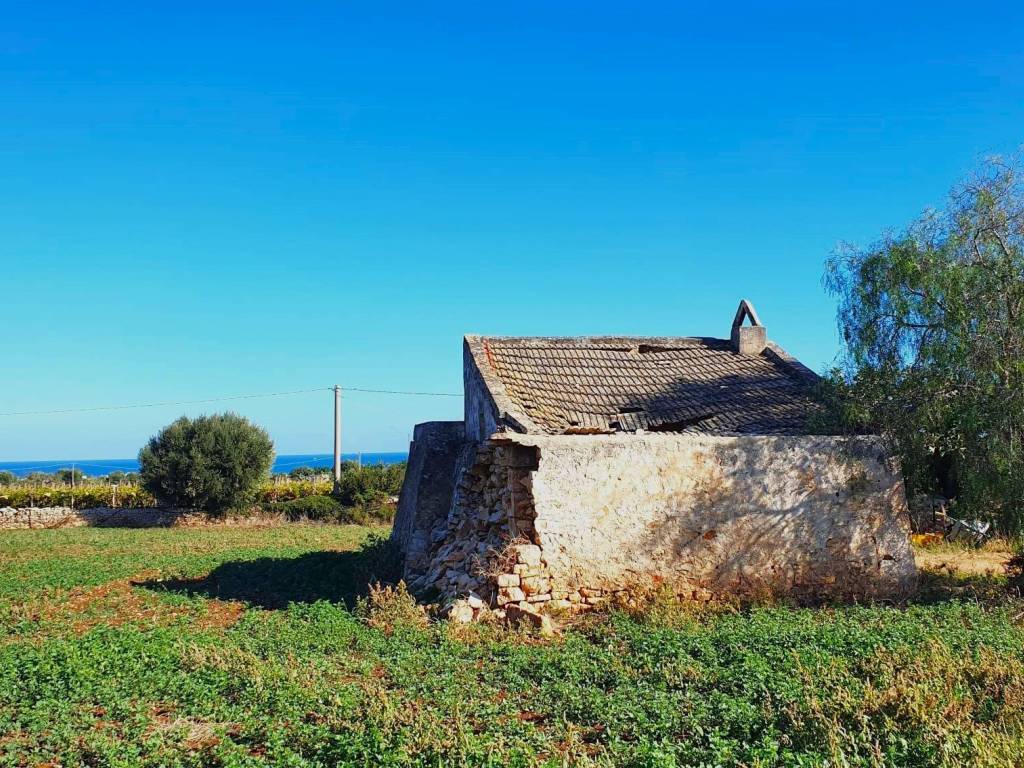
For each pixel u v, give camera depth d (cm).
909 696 699
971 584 1351
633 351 1850
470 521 1481
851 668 835
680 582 1284
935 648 853
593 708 761
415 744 677
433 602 1296
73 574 1839
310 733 712
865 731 653
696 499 1309
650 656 939
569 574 1249
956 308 1229
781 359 1788
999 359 1198
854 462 1350
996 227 1255
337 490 3941
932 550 1856
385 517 3731
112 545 2578
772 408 1570
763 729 689
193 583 1725
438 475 1725
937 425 1275
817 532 1334
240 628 1198
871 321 1353
